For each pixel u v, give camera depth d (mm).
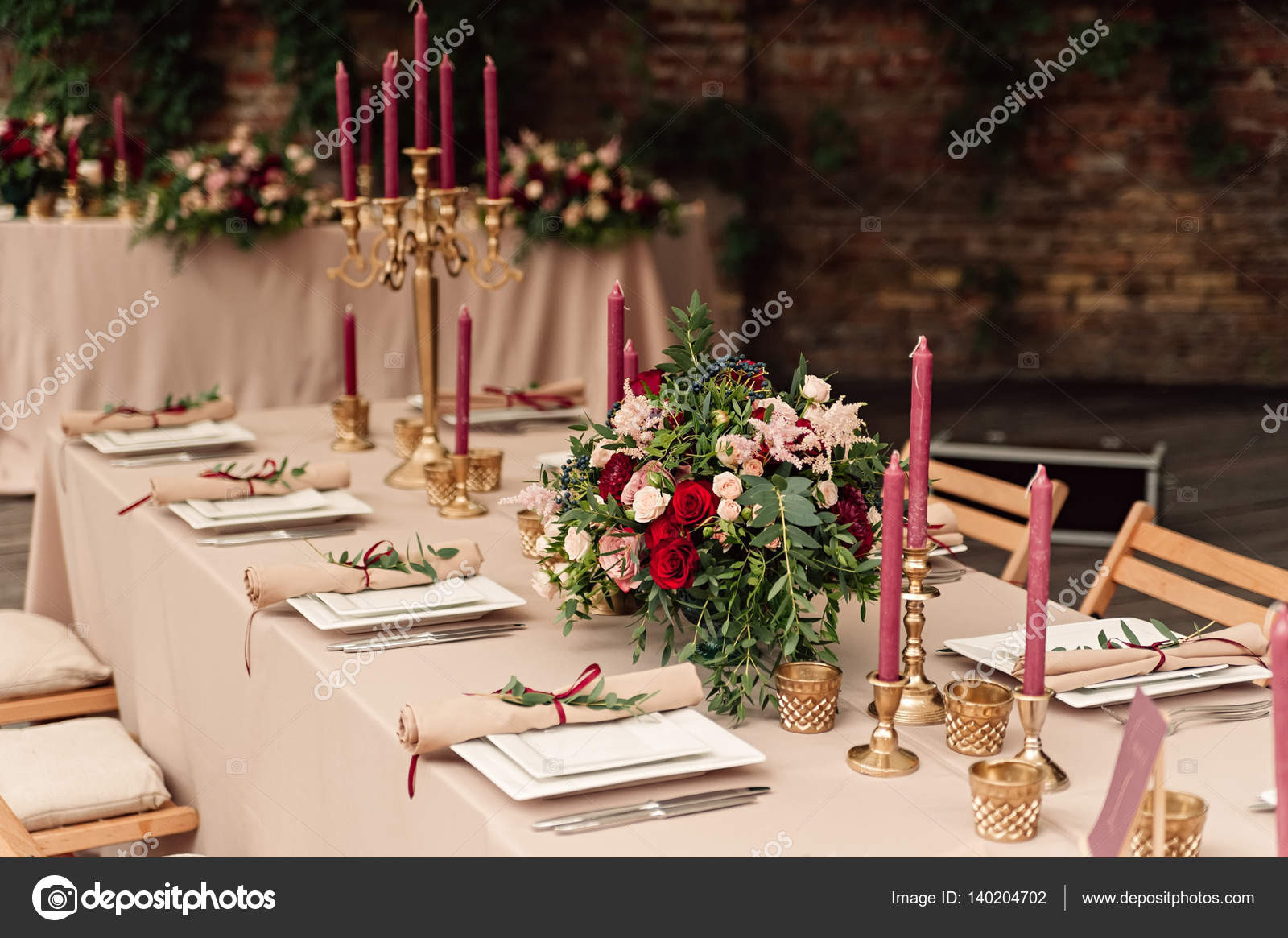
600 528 1405
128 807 1809
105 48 5941
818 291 6535
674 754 1188
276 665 1582
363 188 5594
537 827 1105
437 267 4559
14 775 1797
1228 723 1336
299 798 1558
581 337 4703
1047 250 6359
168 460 2359
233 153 4359
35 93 5848
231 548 1892
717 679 1329
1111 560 1941
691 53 6312
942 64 6242
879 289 6500
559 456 2398
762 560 1304
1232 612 1774
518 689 1274
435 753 1253
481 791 1173
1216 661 1423
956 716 1244
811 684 1280
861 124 6348
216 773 1839
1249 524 4105
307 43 6023
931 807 1146
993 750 1246
